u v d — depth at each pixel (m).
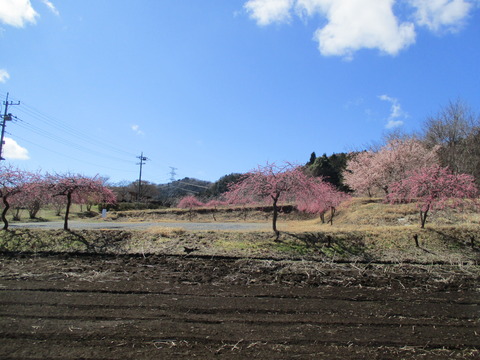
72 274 8.84
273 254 10.77
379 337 5.47
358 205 25.31
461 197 13.62
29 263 9.96
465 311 6.72
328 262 10.19
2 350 4.79
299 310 6.64
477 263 10.27
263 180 13.84
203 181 91.31
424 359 4.80
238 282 8.47
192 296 7.35
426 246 11.64
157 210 36.06
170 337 5.32
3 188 13.96
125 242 12.05
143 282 8.30
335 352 4.95
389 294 7.75
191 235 12.77
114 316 6.14
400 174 28.72
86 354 4.75
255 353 4.88
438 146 30.42
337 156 53.62
